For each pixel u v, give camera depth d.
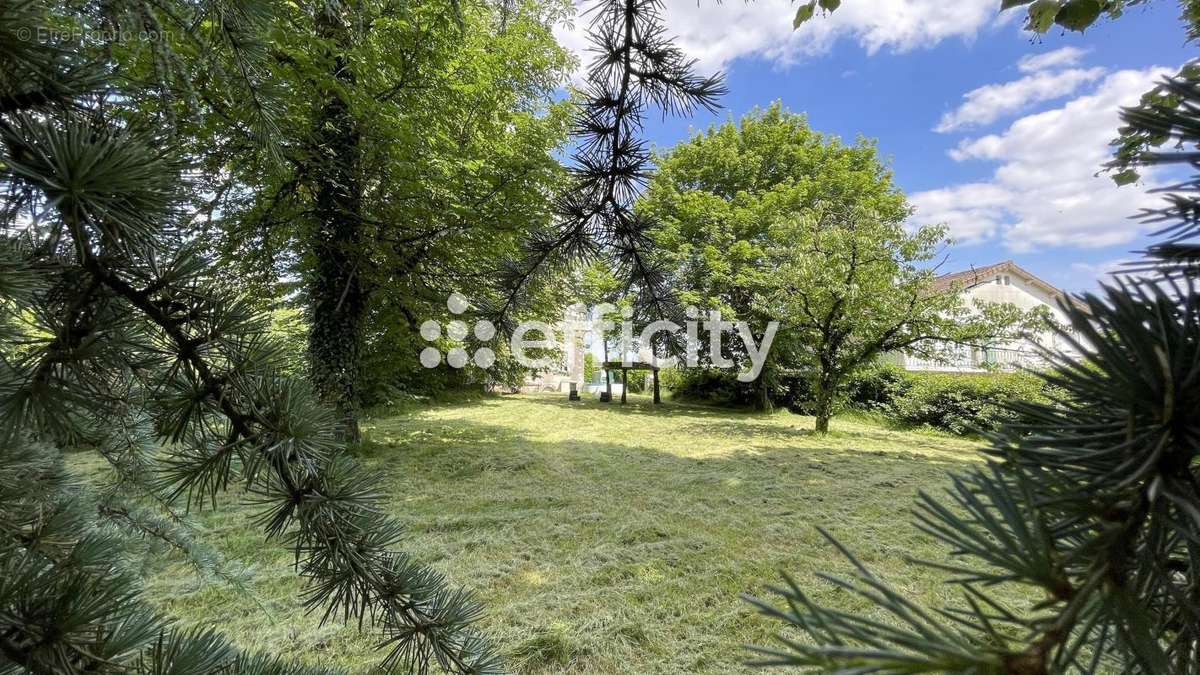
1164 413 0.24
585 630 2.11
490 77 5.16
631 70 1.05
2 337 0.44
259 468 0.59
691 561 2.84
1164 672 0.23
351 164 4.77
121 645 0.46
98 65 0.45
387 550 0.77
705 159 11.63
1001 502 0.27
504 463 5.34
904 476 4.84
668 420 8.94
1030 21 1.01
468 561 2.83
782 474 4.94
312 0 1.59
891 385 8.89
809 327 7.54
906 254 6.73
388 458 5.49
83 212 0.42
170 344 0.54
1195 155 0.28
